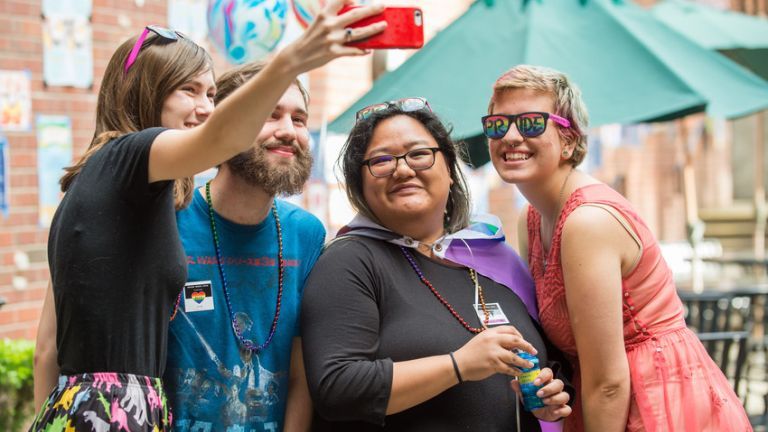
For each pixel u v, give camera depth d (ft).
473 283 8.14
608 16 13.11
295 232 8.27
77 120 17.34
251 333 7.77
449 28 13.84
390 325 7.64
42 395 7.47
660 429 7.83
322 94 21.94
